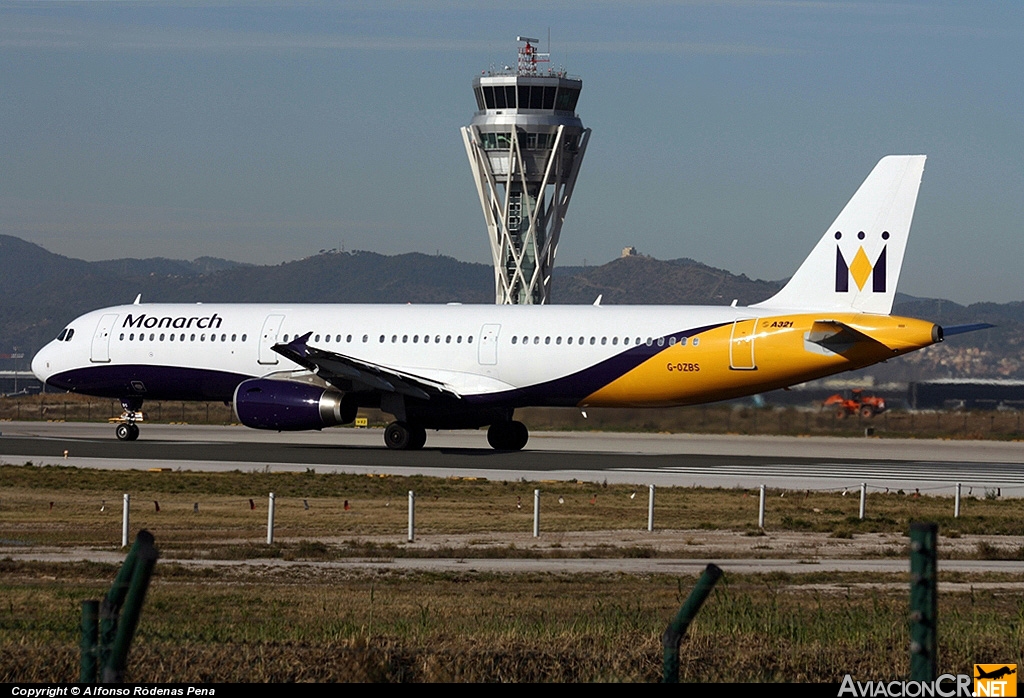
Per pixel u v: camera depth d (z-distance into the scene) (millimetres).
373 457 157125
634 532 94438
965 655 49406
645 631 51938
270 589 67625
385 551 83188
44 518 100000
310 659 45250
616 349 155750
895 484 131125
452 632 51406
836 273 151125
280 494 117375
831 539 91750
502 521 99875
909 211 147875
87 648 36969
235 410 160250
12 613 57250
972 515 106750
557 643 48812
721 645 49906
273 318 174250
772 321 149875
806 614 58906
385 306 172375
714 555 83562
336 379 162000
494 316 164125
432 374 164625
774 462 155750
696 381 153125
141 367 178125
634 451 173250
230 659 44906
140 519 99625
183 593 65250
